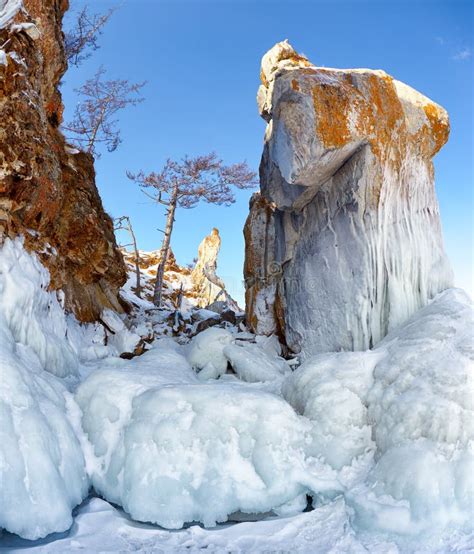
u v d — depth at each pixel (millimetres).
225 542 3619
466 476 3430
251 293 8344
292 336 7043
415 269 5770
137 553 3414
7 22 5316
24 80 5242
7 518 3250
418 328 4754
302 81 5828
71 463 3979
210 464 4098
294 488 4066
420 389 4031
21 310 4688
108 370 4898
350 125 5684
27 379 4066
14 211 5086
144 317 10031
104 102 16906
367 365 4746
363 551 3299
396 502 3492
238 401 4398
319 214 6633
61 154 7117
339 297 6152
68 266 6902
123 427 4375
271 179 7395
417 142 6043
